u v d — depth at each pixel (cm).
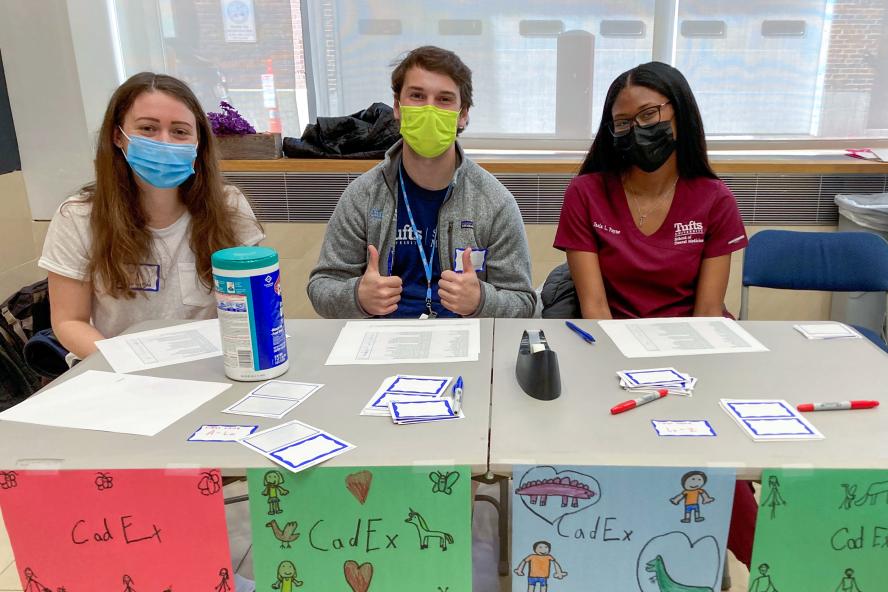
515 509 87
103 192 152
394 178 180
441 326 136
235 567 149
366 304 151
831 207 279
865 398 102
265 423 97
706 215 171
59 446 92
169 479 87
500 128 304
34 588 92
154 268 158
